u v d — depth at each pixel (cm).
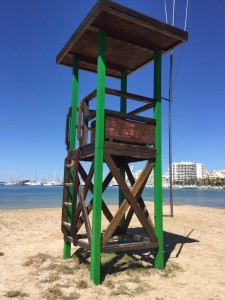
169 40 671
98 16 582
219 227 1316
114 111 610
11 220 1528
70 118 758
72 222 665
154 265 668
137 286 549
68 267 652
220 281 591
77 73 761
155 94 685
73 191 672
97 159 575
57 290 521
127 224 751
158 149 662
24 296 504
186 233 1124
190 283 575
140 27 620
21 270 643
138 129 642
